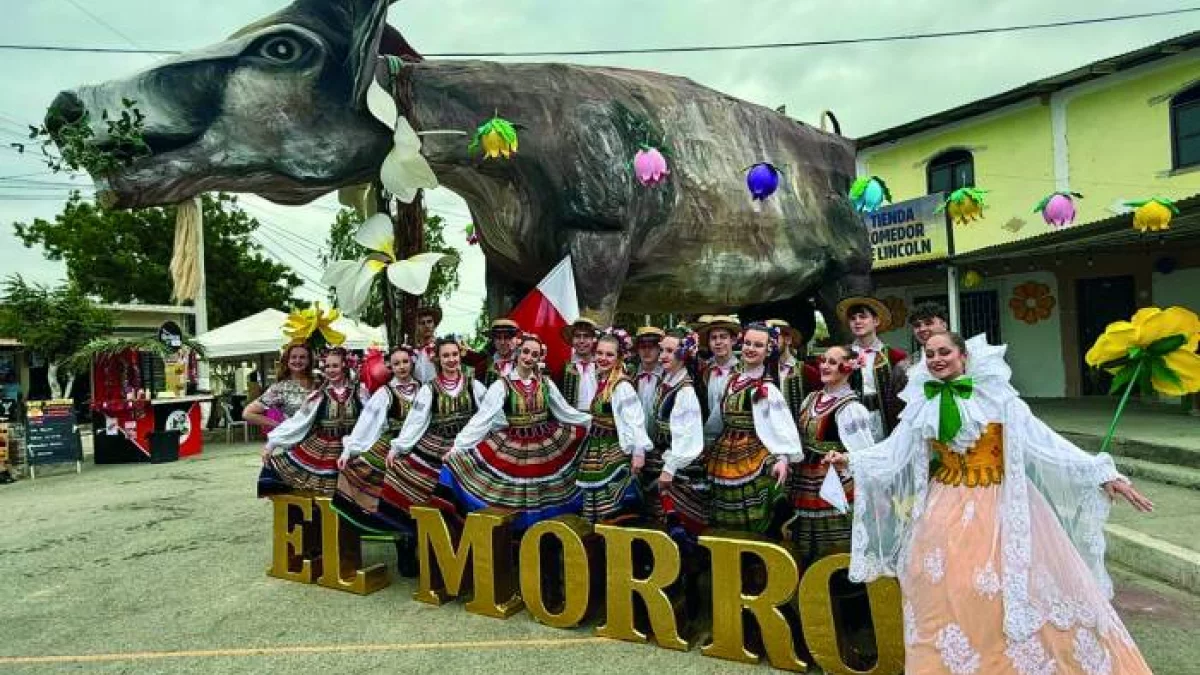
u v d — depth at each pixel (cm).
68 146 458
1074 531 252
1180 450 648
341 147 523
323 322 520
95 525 665
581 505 409
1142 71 1136
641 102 596
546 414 426
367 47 500
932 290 1395
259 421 505
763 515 358
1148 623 352
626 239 562
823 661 312
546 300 509
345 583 447
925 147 1398
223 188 521
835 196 739
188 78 495
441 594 420
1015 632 233
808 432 359
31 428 1045
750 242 658
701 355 423
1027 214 1265
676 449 367
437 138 530
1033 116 1254
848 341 741
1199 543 441
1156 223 470
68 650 366
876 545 276
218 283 2342
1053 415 955
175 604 431
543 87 560
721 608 334
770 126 701
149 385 1265
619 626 359
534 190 561
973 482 256
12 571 516
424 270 474
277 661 346
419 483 437
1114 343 274
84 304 1661
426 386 449
